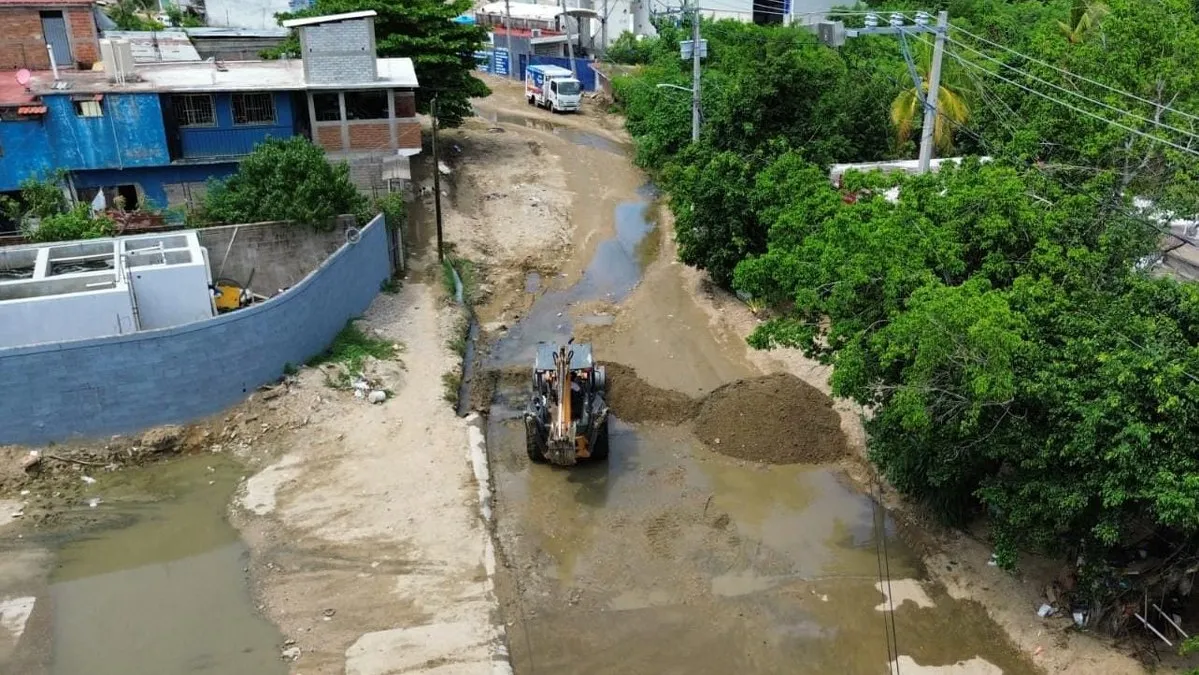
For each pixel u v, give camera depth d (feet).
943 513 53.67
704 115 121.60
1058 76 65.77
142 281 62.80
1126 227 47.14
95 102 84.69
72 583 48.21
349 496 55.72
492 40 189.67
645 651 45.42
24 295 60.29
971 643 46.47
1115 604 44.83
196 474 57.72
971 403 42.14
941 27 64.49
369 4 116.16
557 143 138.72
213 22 175.11
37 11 96.73
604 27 194.29
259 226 76.89
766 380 68.54
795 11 171.73
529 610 47.96
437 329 77.66
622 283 92.48
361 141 98.48
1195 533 42.45
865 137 96.17
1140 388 39.50
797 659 45.24
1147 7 71.36
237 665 42.98
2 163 83.66
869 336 47.29
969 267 49.57
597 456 60.70
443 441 61.62
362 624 45.85
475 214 106.22
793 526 55.16
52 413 56.85
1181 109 61.46
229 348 61.62
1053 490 41.37
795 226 58.23
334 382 66.95
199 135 91.04
